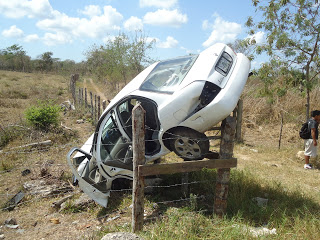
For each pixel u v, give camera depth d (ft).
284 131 34.76
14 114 40.57
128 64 62.85
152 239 11.19
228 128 12.85
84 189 15.44
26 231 13.57
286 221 12.76
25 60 191.93
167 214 14.03
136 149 11.75
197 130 14.32
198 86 14.16
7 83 83.20
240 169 21.59
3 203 16.34
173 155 24.63
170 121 14.40
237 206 14.34
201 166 12.73
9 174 20.76
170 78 15.78
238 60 16.47
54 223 14.33
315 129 22.54
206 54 15.88
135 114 11.51
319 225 12.13
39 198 17.02
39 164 22.08
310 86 25.68
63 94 69.00
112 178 16.38
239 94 14.39
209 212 14.28
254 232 11.91
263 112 38.70
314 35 24.86
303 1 24.31
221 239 11.34
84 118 39.86
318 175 21.16
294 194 16.10
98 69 92.68
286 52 25.49
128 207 15.42
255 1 26.27
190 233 11.87
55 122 31.96
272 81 27.32
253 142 32.24
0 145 27.63
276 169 22.26
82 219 14.71
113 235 10.11
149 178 18.11
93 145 16.63
